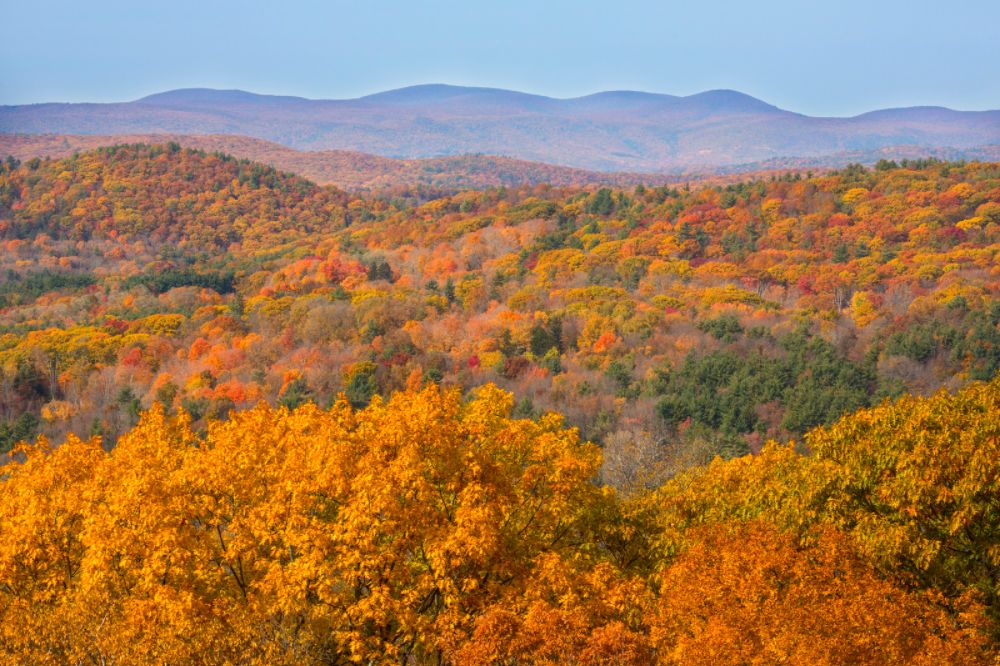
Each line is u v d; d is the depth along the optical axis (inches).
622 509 1317.7
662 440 3794.3
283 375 4840.1
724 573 861.2
